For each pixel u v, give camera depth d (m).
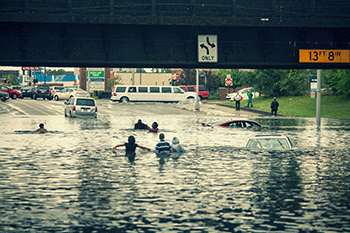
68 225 16.31
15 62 35.50
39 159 31.48
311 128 56.00
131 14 36.19
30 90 117.88
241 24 35.59
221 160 31.34
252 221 16.81
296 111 82.50
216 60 37.59
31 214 17.77
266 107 91.31
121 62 36.84
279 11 36.34
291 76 102.25
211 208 18.69
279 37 39.25
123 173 26.44
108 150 36.22
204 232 15.52
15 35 35.19
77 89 114.00
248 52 38.50
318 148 37.62
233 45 37.94
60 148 37.09
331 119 72.81
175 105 98.75
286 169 27.86
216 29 38.03
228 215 17.62
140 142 40.81
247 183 23.69
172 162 30.56
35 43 35.72
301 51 38.81
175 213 17.94
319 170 27.55
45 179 24.62
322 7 37.62
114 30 36.75
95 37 36.59
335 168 28.23
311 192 21.62
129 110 86.69
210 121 65.12
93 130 51.62
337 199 20.23
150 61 37.25
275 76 104.38
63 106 94.69
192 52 37.81
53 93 112.31
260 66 39.62
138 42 37.09
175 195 20.98
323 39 39.47
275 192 21.59
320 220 16.94
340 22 36.47
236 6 35.94
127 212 18.08
